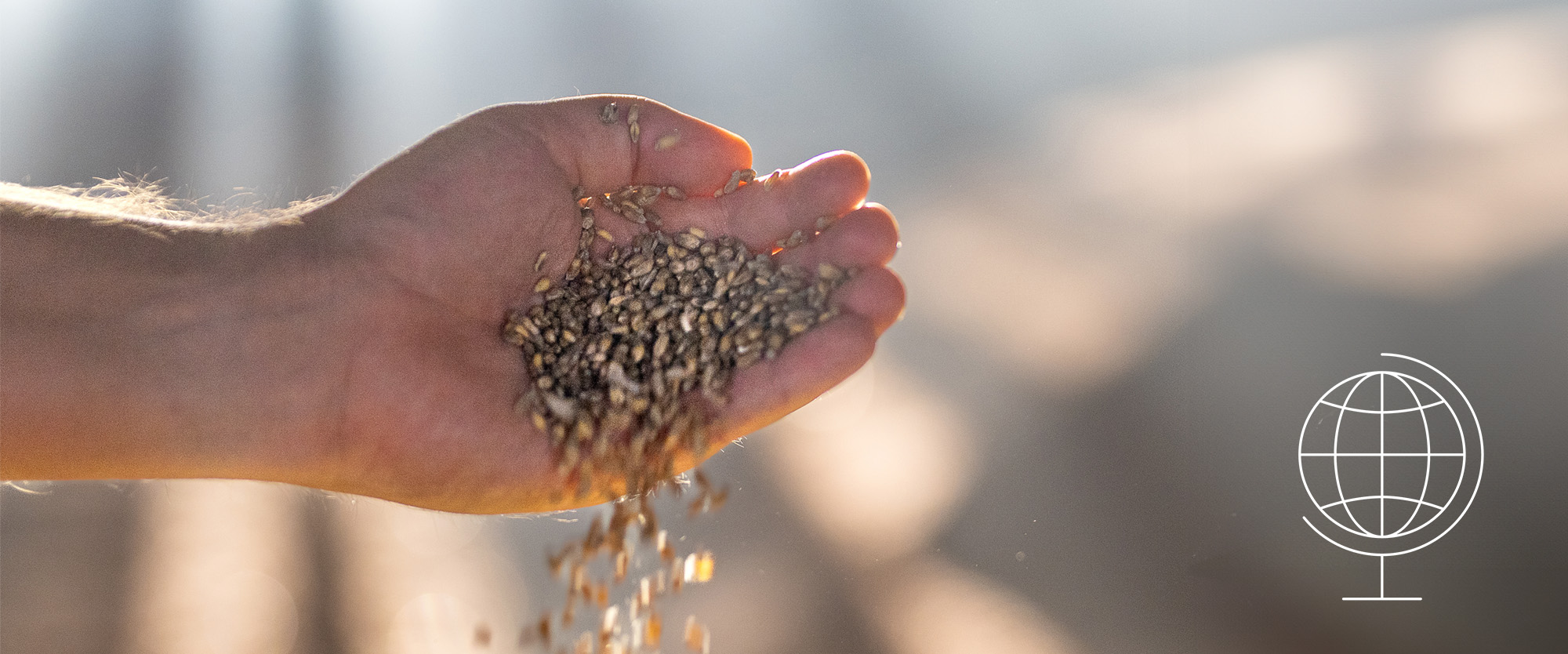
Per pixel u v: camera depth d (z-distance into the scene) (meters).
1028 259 3.50
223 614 2.33
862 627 2.22
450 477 1.31
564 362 1.36
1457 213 3.27
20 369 1.13
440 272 1.34
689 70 5.53
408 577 2.44
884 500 2.61
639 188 1.50
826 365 1.35
